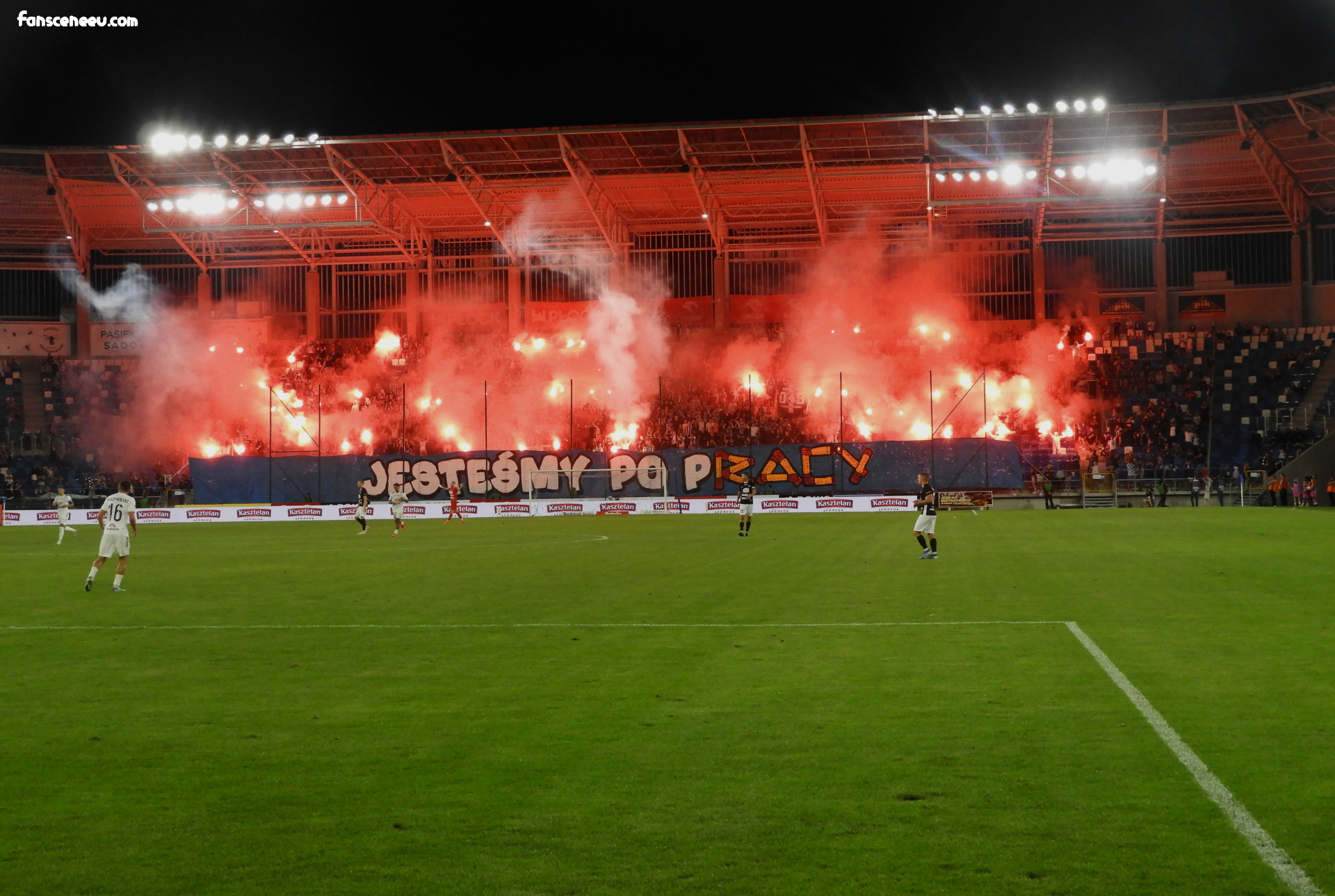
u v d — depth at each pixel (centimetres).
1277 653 1206
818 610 1603
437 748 864
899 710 964
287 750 865
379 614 1653
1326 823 669
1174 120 5444
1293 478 5462
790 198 6412
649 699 1023
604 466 5759
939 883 592
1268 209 6494
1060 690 1033
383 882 604
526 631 1453
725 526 4222
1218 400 6238
